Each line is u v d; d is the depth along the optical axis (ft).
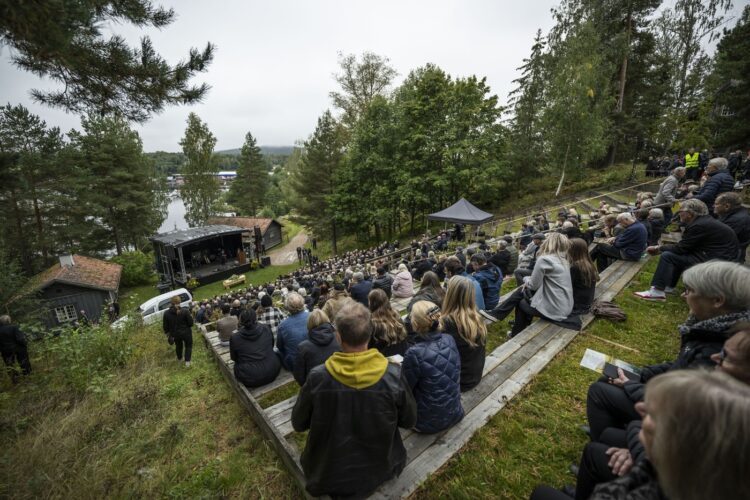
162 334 27.86
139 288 96.22
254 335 14.48
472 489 8.05
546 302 14.40
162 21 14.74
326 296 29.17
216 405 14.83
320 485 7.13
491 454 8.95
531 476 8.31
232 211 182.80
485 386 11.32
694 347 6.79
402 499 7.81
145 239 121.60
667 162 67.72
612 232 25.70
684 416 2.84
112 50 14.43
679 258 15.94
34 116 79.66
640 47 79.00
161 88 15.71
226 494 9.75
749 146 55.11
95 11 12.14
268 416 11.79
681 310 15.71
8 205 79.51
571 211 32.40
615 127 80.84
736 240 14.47
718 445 2.58
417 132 82.69
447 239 56.70
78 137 99.40
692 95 88.12
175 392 16.31
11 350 20.95
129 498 10.06
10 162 19.07
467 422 9.87
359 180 94.58
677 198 32.27
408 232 102.22
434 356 8.71
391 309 11.67
